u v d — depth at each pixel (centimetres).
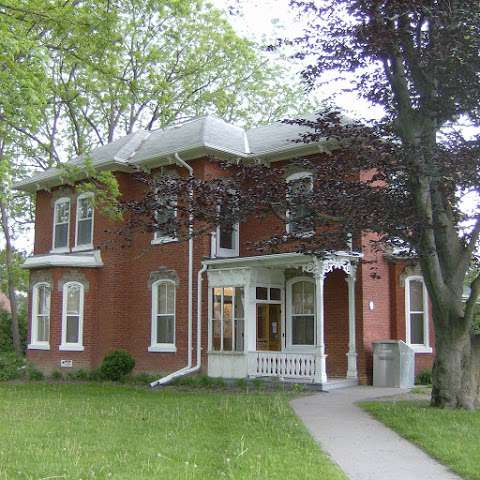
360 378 1841
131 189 2262
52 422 1115
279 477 726
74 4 1722
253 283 1927
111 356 2123
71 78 2506
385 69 1346
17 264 3328
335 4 1277
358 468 808
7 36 1293
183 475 728
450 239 1363
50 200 2509
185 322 2072
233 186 1367
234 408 1288
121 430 1033
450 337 1319
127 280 2247
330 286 1942
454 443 931
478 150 1219
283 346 2014
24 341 2970
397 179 1294
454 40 1137
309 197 1264
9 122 1575
